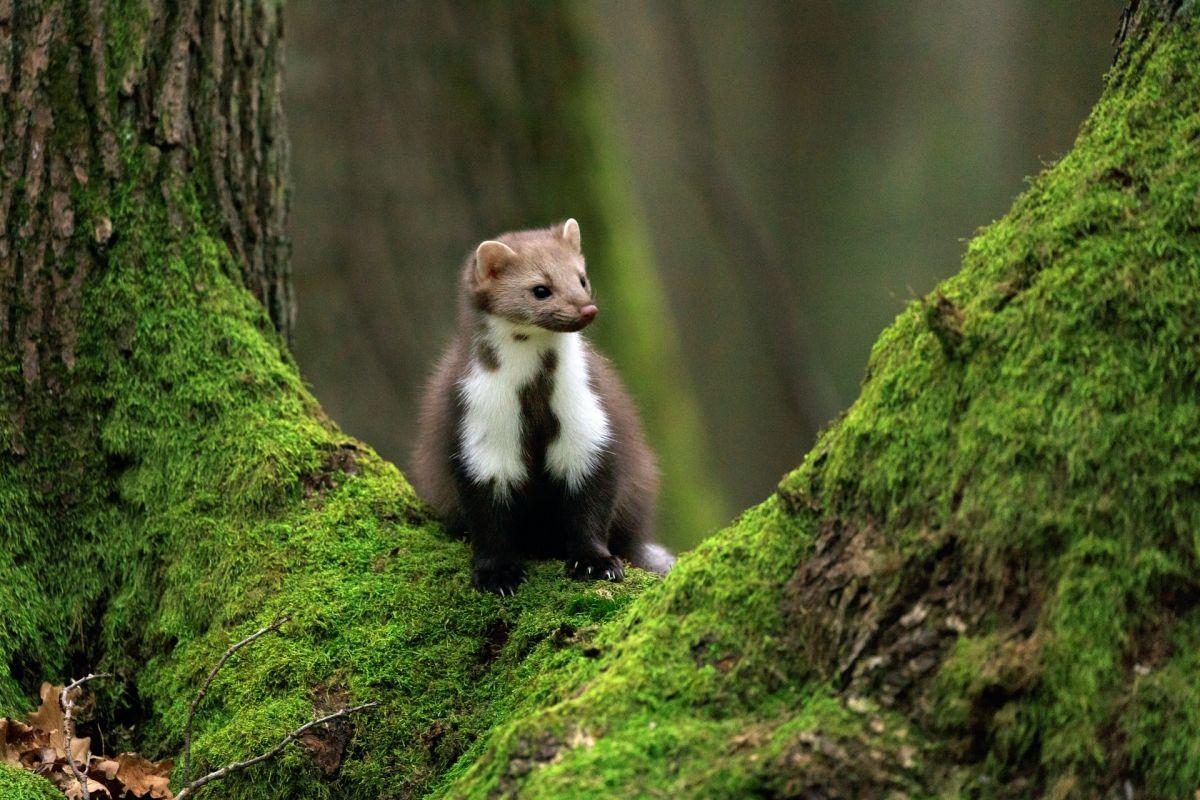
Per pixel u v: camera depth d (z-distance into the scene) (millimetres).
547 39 22219
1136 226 6820
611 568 10352
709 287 43688
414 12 21719
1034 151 36000
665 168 42594
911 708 6574
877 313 39312
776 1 41750
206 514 10461
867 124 40500
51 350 10641
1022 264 7070
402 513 10648
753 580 7316
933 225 38969
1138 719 6184
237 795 9000
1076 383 6660
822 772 6469
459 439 10633
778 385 42344
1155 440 6473
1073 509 6484
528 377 10609
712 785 6559
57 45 10602
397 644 9516
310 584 9953
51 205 10609
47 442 10602
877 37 40344
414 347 22062
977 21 38750
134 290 10812
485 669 9383
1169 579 6328
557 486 10852
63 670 10297
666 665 7207
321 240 21812
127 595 10430
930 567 6758
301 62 21641
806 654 7020
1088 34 34781
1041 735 6301
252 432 10680
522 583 10078
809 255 40625
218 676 9617
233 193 11461
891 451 7105
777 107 41781
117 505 10688
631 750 6828
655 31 40188
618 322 22625
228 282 11211
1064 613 6371
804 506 7438
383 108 21766
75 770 8695
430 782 8883
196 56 11141
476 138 21953
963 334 7039
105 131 10766
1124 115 7191
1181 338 6570
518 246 11273
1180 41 7109
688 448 23469
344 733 9109
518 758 7062
